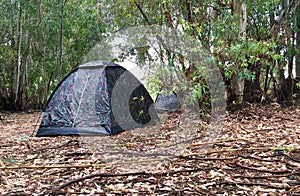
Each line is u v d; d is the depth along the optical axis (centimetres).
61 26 1295
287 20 837
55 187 292
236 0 724
